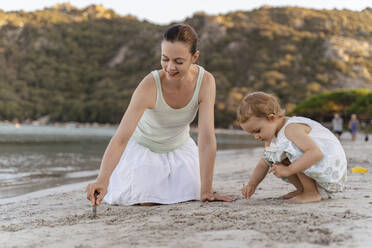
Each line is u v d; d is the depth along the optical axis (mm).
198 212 2326
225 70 104812
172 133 3162
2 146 17672
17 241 1860
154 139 3180
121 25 151625
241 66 105625
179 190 3084
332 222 1886
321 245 1551
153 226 1992
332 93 54438
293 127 2443
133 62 125812
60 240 1839
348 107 52938
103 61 134625
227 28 116875
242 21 120750
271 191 3359
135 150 3188
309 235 1670
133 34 139000
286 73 100000
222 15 122938
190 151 3285
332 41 107375
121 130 2711
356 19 120812
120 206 3029
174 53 2500
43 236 1940
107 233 1919
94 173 7594
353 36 114438
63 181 6387
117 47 137625
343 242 1576
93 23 151250
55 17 147625
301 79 96938
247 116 2508
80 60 133375
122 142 2680
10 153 13305
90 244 1729
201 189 2945
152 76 2865
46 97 113688
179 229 1891
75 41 139625
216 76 99688
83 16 159500
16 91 112562
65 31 141375
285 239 1634
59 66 127000
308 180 2506
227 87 96875
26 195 4781
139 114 2801
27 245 1780
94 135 40250
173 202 3029
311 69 100500
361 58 106875
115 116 102625
